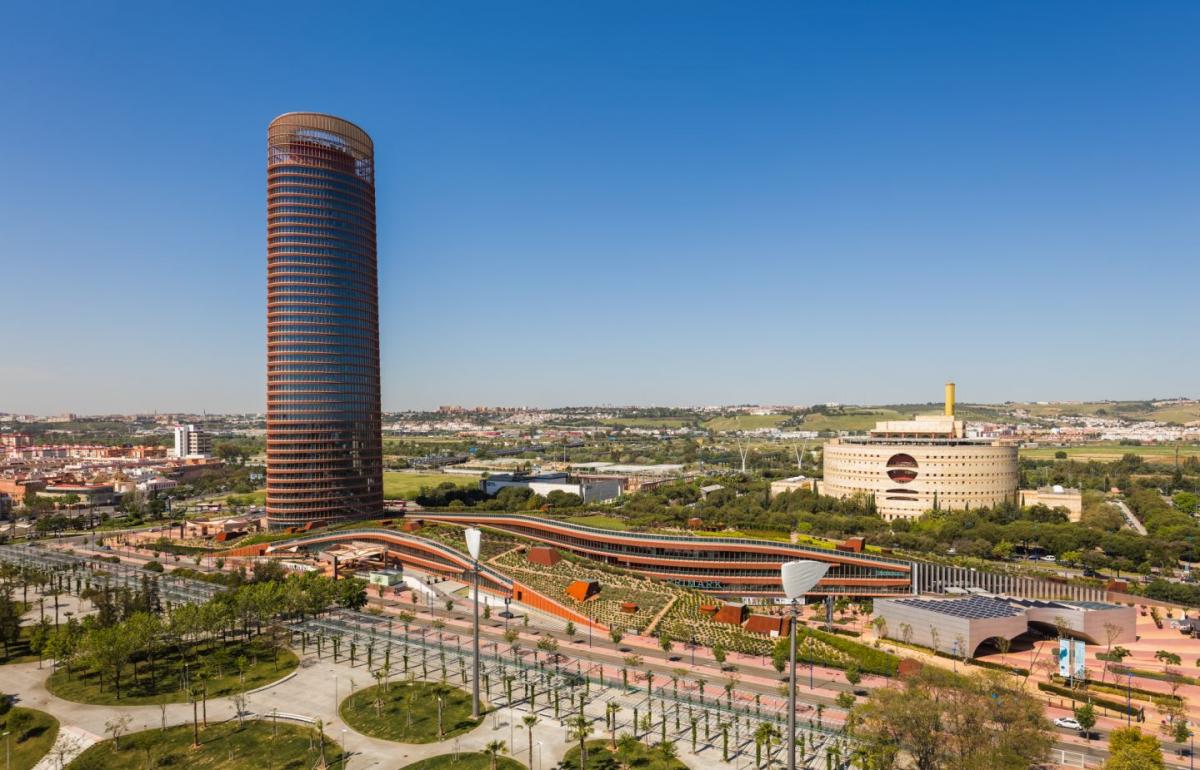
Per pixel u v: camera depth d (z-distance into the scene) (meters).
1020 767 117.62
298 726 158.00
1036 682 187.12
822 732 153.62
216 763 142.00
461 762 140.88
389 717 161.88
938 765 125.62
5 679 188.00
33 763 143.88
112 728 151.12
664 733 145.88
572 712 164.38
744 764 140.00
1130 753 127.44
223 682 184.50
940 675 139.50
